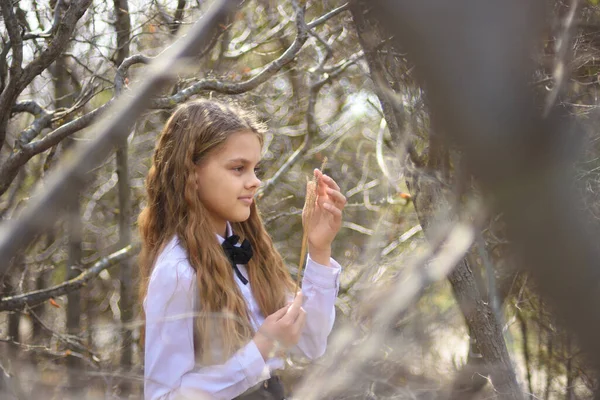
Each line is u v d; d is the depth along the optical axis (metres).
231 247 1.93
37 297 3.16
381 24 0.42
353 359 1.37
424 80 0.40
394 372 1.39
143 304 1.81
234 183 1.86
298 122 5.19
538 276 0.45
